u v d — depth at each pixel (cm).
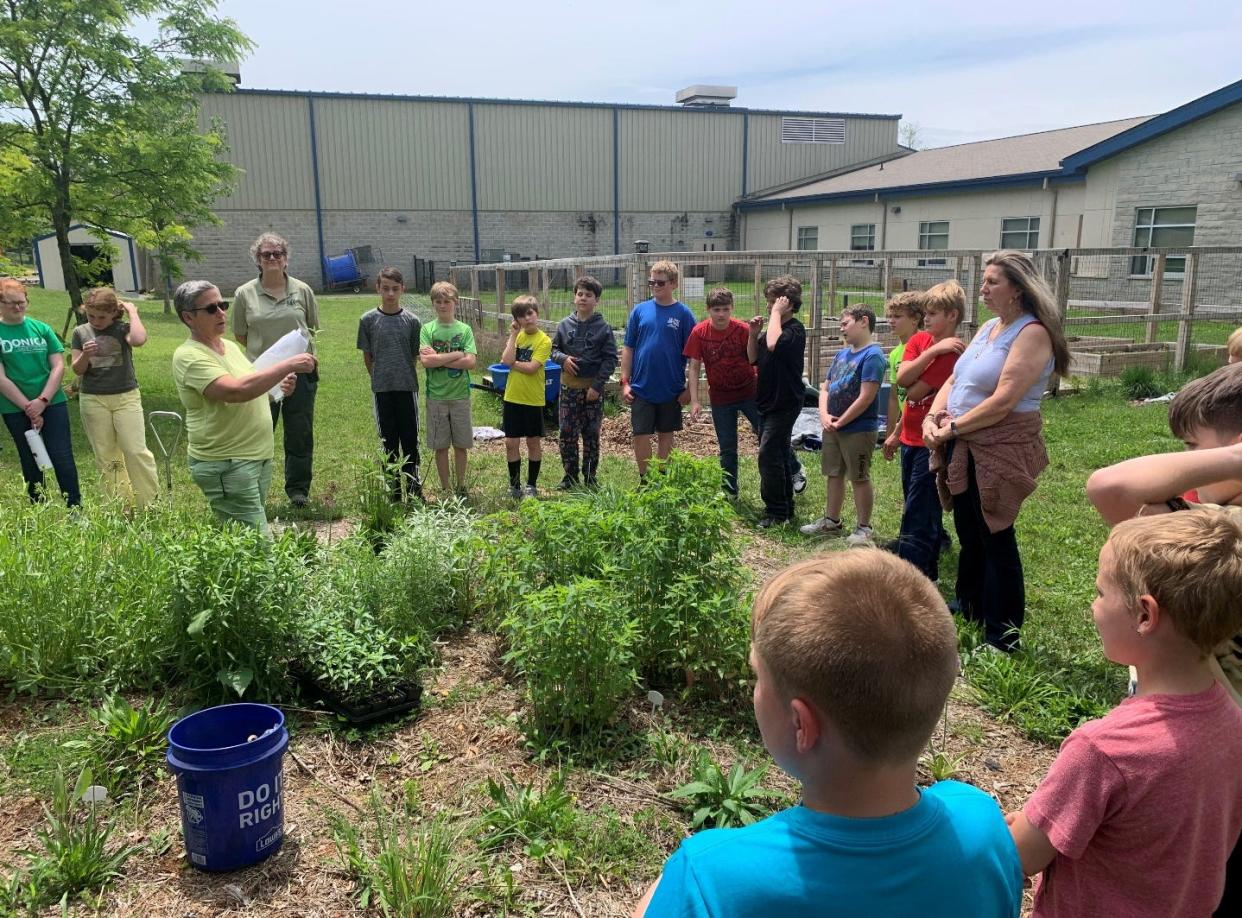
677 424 771
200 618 369
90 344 641
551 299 1492
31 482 671
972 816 141
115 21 1189
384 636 402
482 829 312
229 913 272
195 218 1398
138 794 325
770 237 3791
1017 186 2477
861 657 125
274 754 289
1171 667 171
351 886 285
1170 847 165
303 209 3481
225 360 484
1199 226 1977
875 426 634
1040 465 443
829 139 4144
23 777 336
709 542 430
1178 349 1418
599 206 3866
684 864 131
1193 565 164
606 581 411
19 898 274
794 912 123
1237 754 167
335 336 2012
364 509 588
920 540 538
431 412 743
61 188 1220
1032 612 516
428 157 3600
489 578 462
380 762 357
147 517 496
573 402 773
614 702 384
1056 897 180
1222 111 1898
